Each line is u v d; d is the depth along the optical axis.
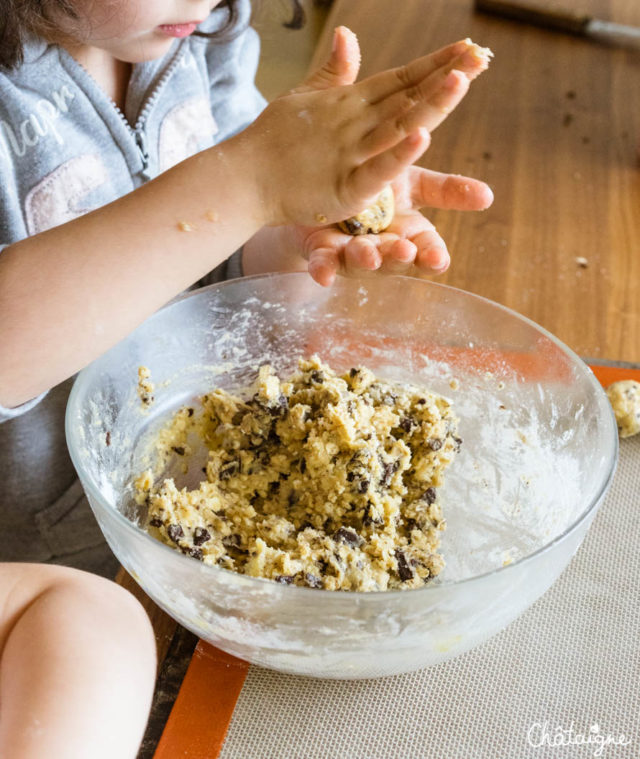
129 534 0.66
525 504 0.91
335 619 0.64
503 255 1.37
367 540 0.82
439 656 0.71
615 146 1.70
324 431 0.84
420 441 0.88
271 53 2.33
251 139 0.83
